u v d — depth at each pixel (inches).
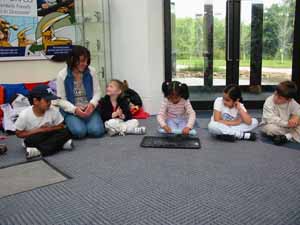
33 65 152.3
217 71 175.2
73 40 161.6
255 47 174.2
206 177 84.4
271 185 79.5
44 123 106.1
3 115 133.2
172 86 119.3
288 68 171.3
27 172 89.4
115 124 124.3
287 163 93.6
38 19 150.0
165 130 117.4
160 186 79.4
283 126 113.4
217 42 171.8
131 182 82.0
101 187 79.4
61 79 120.6
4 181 83.8
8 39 143.2
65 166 93.2
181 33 167.0
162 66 162.4
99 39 165.6
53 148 102.7
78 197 74.6
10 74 146.3
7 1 140.6
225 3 167.6
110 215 66.6
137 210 68.4
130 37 159.6
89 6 162.9
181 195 74.7
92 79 125.6
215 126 115.6
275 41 171.8
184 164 93.5
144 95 161.5
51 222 64.3
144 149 107.3
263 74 177.3
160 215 66.2
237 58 174.1
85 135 121.1
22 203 72.4
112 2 161.0
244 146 109.3
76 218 65.7
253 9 169.6
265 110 119.3
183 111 123.6
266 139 116.8
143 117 153.9
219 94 176.2
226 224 62.6
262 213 66.6
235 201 71.7
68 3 157.5
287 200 72.0
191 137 119.1
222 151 104.5
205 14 167.6
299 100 160.6
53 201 73.0
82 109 121.5
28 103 138.1
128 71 163.6
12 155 103.7
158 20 157.5
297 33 161.3
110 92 129.3
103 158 99.2
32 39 149.8
